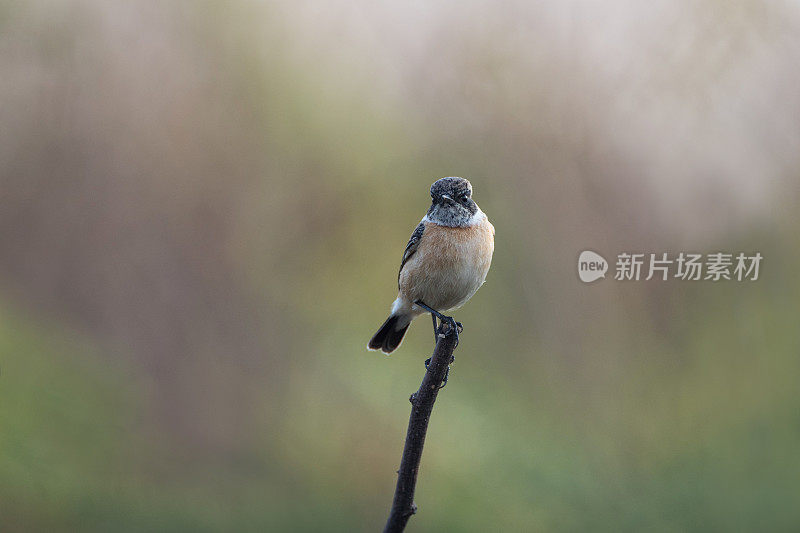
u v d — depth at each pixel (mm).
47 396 12680
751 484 12281
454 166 15086
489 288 14578
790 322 13484
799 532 11359
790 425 12844
